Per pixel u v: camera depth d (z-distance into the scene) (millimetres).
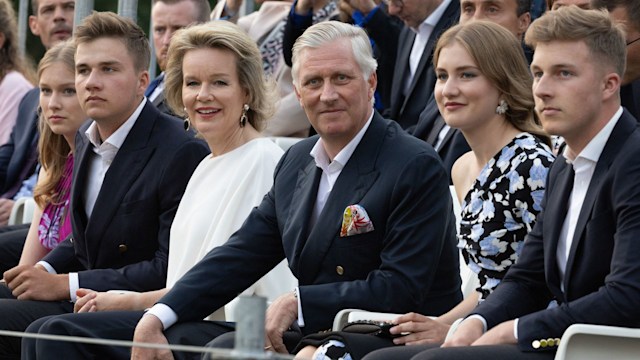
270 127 22781
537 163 15000
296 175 16078
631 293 12812
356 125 15422
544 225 13953
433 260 15070
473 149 15742
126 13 24031
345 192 15297
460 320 14242
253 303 9344
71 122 20562
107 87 18719
